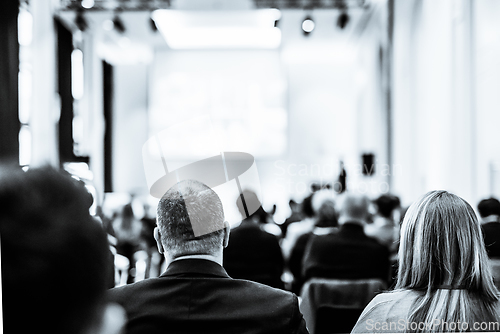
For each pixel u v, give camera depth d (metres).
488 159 4.16
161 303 0.96
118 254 3.48
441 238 1.00
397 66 6.62
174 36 8.26
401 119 6.44
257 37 8.08
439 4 5.13
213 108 8.04
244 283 1.01
